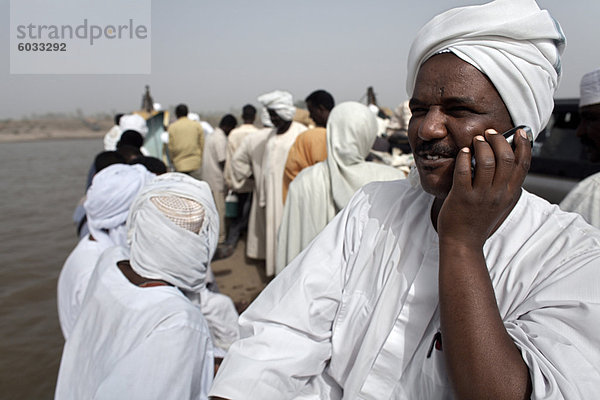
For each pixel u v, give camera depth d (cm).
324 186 254
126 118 690
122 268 148
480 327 60
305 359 88
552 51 73
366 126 248
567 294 62
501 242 75
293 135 392
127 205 234
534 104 73
